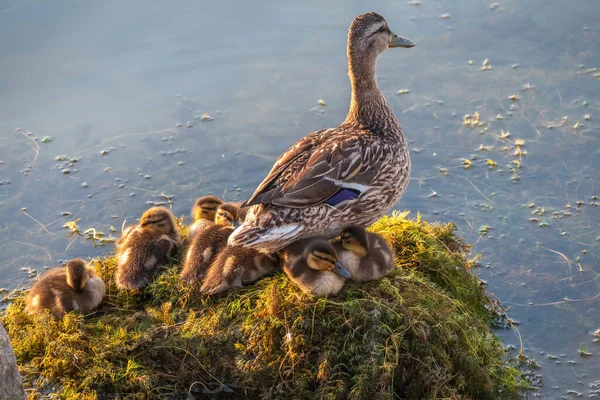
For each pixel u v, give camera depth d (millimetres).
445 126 10086
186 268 7008
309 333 6293
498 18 11953
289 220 6566
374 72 7547
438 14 12078
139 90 10688
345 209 6812
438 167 9484
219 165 9602
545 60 11109
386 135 7344
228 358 6453
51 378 6422
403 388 6367
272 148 9812
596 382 6742
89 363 6449
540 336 7246
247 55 11273
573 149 9586
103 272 7457
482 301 7570
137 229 7613
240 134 10016
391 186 7117
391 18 12000
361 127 7453
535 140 9773
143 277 7086
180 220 8680
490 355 6770
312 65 11086
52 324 6746
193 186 9312
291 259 6598
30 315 7000
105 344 6504
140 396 6277
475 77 10883
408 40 7898
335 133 7188
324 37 11578
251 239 6453
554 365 6930
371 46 7469
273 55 11273
